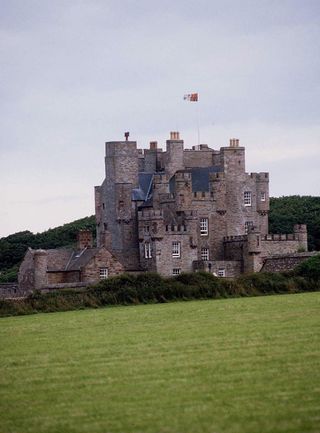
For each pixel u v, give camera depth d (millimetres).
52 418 44750
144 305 100875
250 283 108938
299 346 59688
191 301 103062
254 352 58250
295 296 99375
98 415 44844
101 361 58031
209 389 48594
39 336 72562
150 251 140750
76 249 139750
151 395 48000
